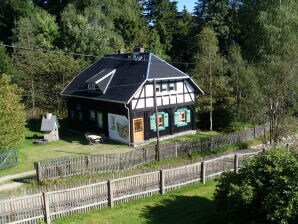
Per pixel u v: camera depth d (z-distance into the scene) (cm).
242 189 1443
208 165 2198
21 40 5319
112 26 6075
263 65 3638
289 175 1421
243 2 5456
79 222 1638
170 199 1909
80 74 4056
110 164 2472
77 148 3231
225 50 6069
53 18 6306
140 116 3341
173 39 7212
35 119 4309
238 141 3275
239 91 3712
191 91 3709
